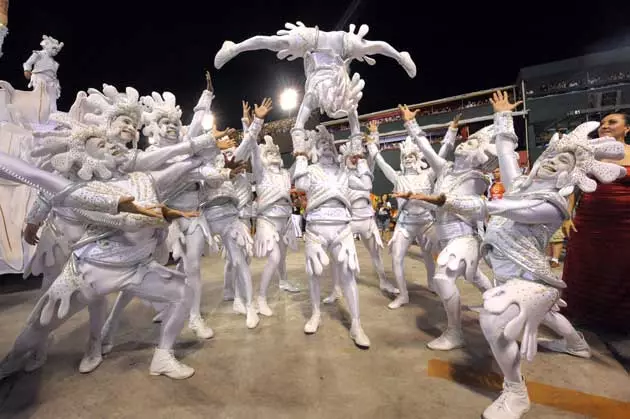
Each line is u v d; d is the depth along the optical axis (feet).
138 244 7.87
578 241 10.72
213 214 11.84
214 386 7.88
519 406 6.62
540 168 7.28
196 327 10.82
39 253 9.10
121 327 11.68
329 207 10.46
